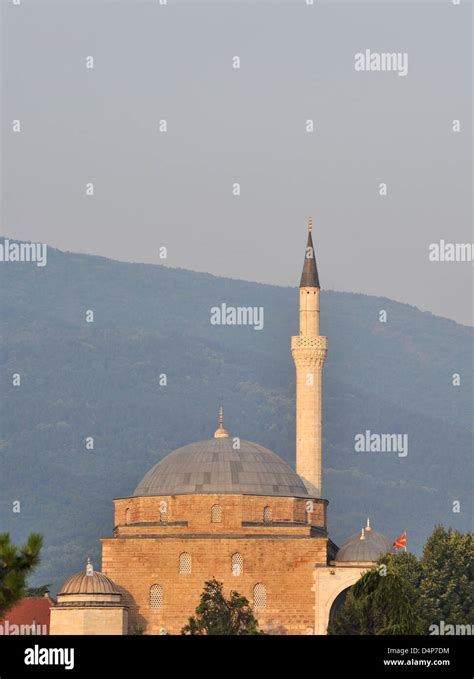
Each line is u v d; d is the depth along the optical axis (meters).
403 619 158.12
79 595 193.62
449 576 198.12
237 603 193.25
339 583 199.38
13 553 94.38
